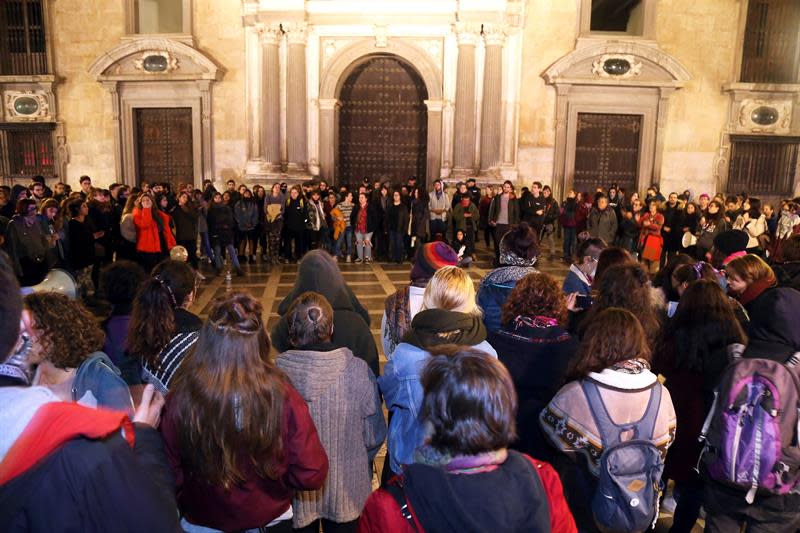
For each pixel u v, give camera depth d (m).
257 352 2.13
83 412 1.34
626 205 16.67
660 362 3.37
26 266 8.70
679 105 18.80
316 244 14.84
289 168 18.42
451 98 18.48
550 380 2.97
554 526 1.62
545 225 14.88
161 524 1.40
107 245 10.95
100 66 18.58
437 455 1.60
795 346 2.70
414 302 3.65
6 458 1.24
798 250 5.42
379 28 18.22
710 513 2.86
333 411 2.77
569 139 18.70
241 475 2.14
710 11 18.41
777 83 18.62
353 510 2.85
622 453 2.36
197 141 18.95
